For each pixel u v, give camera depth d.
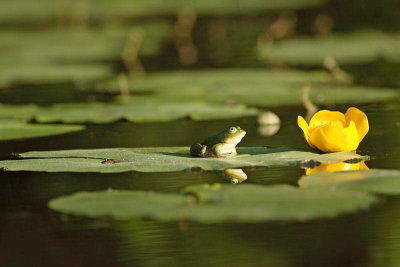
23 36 34.91
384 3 36.56
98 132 14.96
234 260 7.98
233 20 35.91
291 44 28.36
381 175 9.66
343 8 36.59
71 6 46.09
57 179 11.14
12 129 15.03
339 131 11.34
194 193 8.86
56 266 7.99
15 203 10.03
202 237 8.67
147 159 11.04
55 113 16.73
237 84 20.28
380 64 23.14
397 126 14.26
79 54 28.97
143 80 21.75
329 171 10.68
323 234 8.61
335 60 24.34
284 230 8.83
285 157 11.12
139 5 45.34
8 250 8.41
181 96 18.89
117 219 9.36
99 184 10.69
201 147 11.23
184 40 31.08
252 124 15.45
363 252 8.09
